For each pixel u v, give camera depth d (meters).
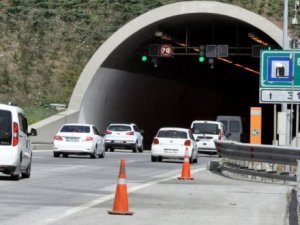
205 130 89.19
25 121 43.47
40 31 113.56
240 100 140.50
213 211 30.16
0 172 42.34
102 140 73.56
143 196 35.31
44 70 108.62
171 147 67.50
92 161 65.12
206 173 52.34
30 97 104.00
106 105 106.69
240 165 51.06
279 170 48.62
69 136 69.88
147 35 103.62
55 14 116.75
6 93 102.81
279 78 50.88
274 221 27.39
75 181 42.38
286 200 34.81
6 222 25.64
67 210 29.16
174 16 97.62
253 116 63.72
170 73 115.06
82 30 114.56
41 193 35.25
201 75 122.69
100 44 112.25
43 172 48.91
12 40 110.88
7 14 115.31
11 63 107.50
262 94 51.09
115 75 104.12
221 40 112.19
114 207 28.28
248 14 95.50
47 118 96.50
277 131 62.97
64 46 112.50
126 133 91.12
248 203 33.44
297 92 50.72
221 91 134.12
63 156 72.75
